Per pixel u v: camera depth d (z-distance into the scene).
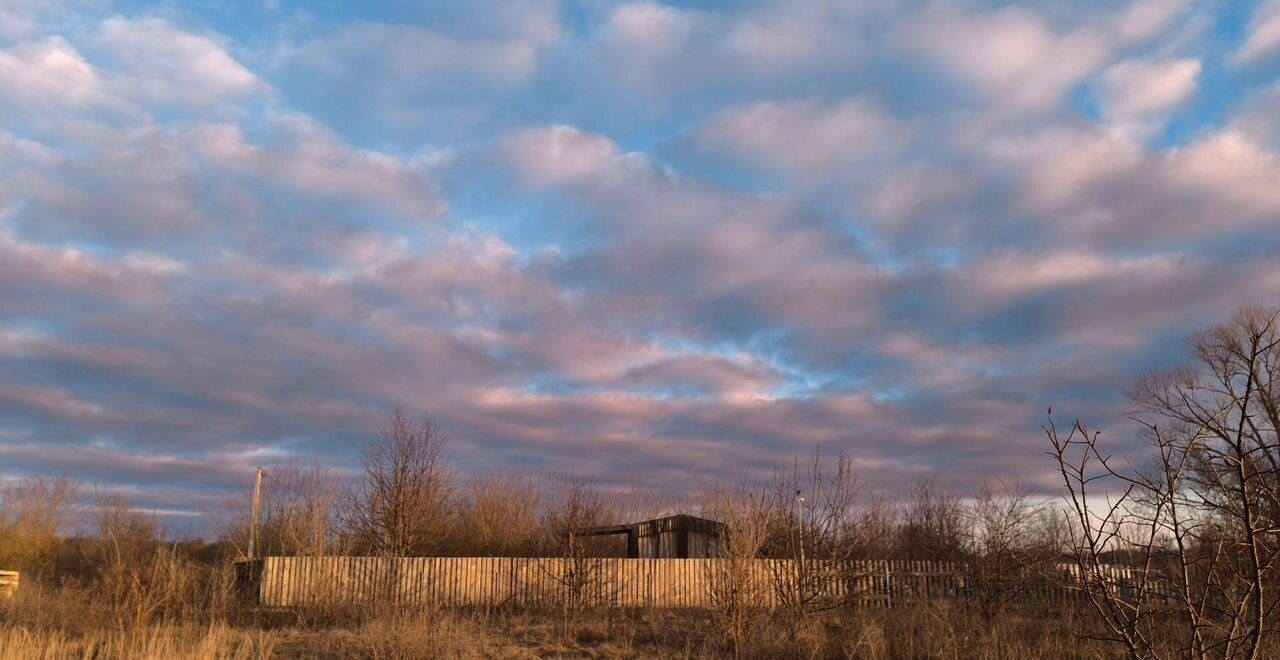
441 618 17.98
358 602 22.66
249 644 15.30
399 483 30.62
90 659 14.12
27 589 23.66
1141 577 5.89
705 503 18.11
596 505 34.94
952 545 21.98
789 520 18.45
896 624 16.92
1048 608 17.08
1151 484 5.54
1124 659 11.98
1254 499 5.54
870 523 21.39
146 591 17.77
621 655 16.47
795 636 16.31
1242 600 5.77
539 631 19.48
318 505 30.55
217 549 36.47
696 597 26.95
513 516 41.44
